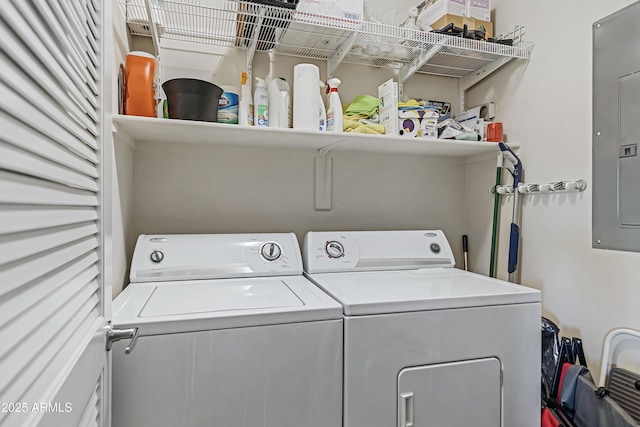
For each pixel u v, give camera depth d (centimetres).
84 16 68
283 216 188
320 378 102
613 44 132
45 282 50
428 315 112
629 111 126
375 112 183
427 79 212
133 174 164
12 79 40
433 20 184
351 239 171
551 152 158
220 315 96
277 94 162
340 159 198
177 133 151
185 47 171
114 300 112
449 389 113
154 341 91
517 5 178
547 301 159
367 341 106
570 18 150
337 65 187
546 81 161
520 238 175
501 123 181
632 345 122
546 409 126
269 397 98
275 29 160
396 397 108
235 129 145
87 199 70
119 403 88
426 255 176
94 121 76
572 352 137
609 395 114
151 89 141
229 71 177
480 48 169
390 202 206
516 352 121
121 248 139
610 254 132
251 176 183
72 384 56
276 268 154
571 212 148
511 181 182
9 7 39
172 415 91
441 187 215
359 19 158
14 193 41
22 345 43
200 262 146
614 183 131
